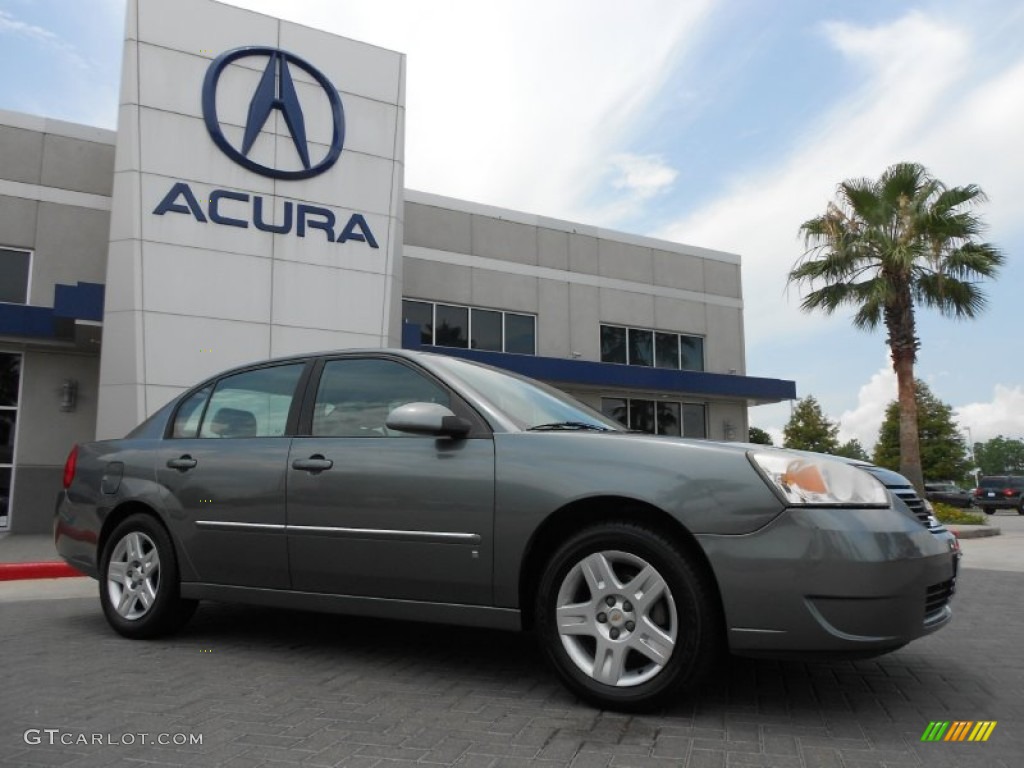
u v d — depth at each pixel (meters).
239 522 4.20
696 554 3.13
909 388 17.98
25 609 5.95
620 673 3.17
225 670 3.92
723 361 21.70
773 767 2.62
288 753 2.76
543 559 3.52
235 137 12.98
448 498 3.57
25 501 12.84
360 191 13.90
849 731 3.01
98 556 4.87
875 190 18.25
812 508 3.01
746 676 3.82
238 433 4.50
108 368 11.83
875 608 2.93
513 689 3.56
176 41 12.73
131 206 12.08
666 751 2.77
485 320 18.33
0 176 13.33
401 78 14.60
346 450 3.95
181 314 12.20
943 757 2.74
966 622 5.48
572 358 19.17
